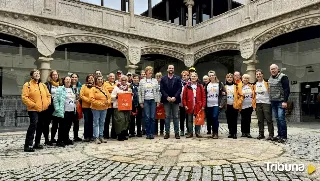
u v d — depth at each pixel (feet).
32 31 41.16
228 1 55.06
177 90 26.40
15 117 44.62
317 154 17.92
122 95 25.23
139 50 52.16
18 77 59.72
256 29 44.55
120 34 49.88
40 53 41.88
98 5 47.73
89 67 66.03
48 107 22.20
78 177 13.05
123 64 69.46
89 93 24.07
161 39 54.39
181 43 56.90
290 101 53.57
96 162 16.19
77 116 25.61
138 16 52.31
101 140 24.11
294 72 55.47
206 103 26.84
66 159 17.17
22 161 16.69
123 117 25.44
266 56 58.65
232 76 27.71
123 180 12.48
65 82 23.36
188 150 19.53
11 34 39.65
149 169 14.38
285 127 24.14
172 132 33.37
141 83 26.66
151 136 26.43
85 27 46.01
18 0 40.11
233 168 14.33
